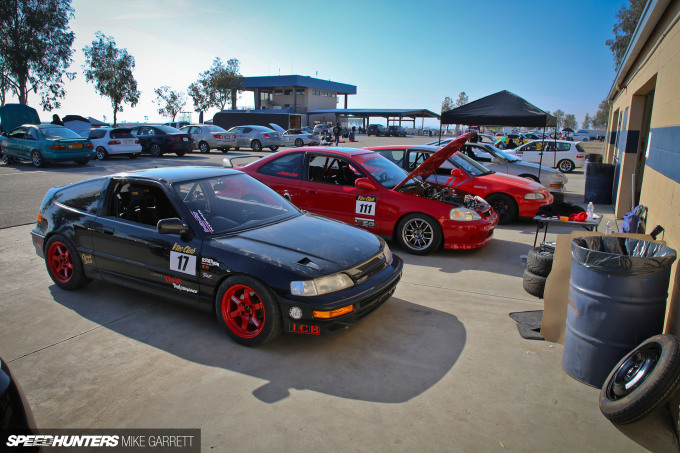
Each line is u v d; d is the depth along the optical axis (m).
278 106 62.16
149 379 3.00
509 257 5.97
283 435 2.44
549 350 3.41
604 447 2.37
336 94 67.81
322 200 6.39
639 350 2.66
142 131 20.25
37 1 28.89
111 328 3.76
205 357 3.29
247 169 6.88
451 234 5.80
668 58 4.50
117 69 29.45
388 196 6.03
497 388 2.91
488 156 10.92
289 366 3.17
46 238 4.59
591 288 2.83
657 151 4.62
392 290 3.85
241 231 3.80
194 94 44.88
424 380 3.00
